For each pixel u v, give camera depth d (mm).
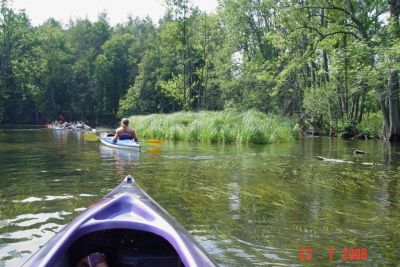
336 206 6000
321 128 29703
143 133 21156
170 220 3363
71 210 5516
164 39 39281
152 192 6770
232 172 9062
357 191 7117
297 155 13055
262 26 37906
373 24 22953
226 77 38594
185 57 41250
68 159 11289
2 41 41812
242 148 15391
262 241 4426
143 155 12406
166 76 55094
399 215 5543
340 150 15461
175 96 41469
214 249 4156
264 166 10148
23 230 4672
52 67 61750
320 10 25938
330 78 27906
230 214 5477
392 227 4992
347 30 23094
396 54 16031
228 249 4164
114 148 14812
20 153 13000
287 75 31625
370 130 25172
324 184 7734
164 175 8523
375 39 18703
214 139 18406
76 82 66000
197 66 46938
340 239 4523
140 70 58812
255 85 34031
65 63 68312
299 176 8656
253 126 18500
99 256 3082
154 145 16359
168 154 12734
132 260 3166
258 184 7648
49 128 39938
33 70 45062
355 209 5832
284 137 20344
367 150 15734
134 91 57312
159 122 21703
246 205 5977
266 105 33438
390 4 19703
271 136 18812
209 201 6180
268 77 29625
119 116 59875
